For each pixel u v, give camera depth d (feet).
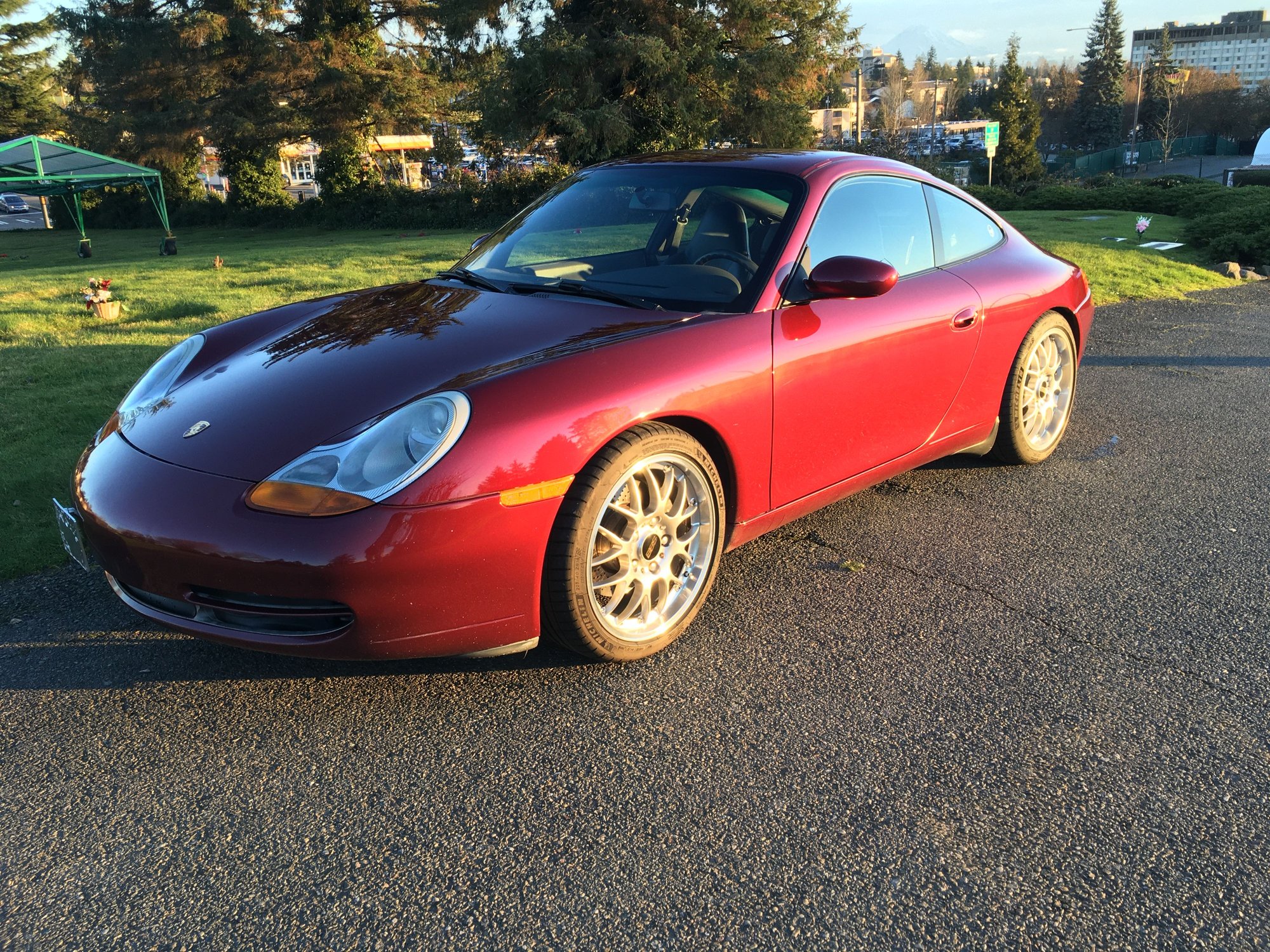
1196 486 12.81
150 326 25.62
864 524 11.53
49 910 5.53
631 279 9.52
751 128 85.51
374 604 6.81
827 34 87.45
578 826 6.26
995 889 5.73
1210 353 21.24
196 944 5.30
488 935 5.36
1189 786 6.70
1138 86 273.33
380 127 106.01
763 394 8.68
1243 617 9.18
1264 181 100.27
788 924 5.45
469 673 8.14
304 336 9.08
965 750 7.09
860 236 10.21
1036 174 193.57
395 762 6.92
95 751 7.03
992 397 12.14
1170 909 5.59
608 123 79.46
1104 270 33.32
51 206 132.77
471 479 6.87
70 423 15.03
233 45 103.09
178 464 7.36
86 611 9.16
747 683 8.00
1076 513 11.84
